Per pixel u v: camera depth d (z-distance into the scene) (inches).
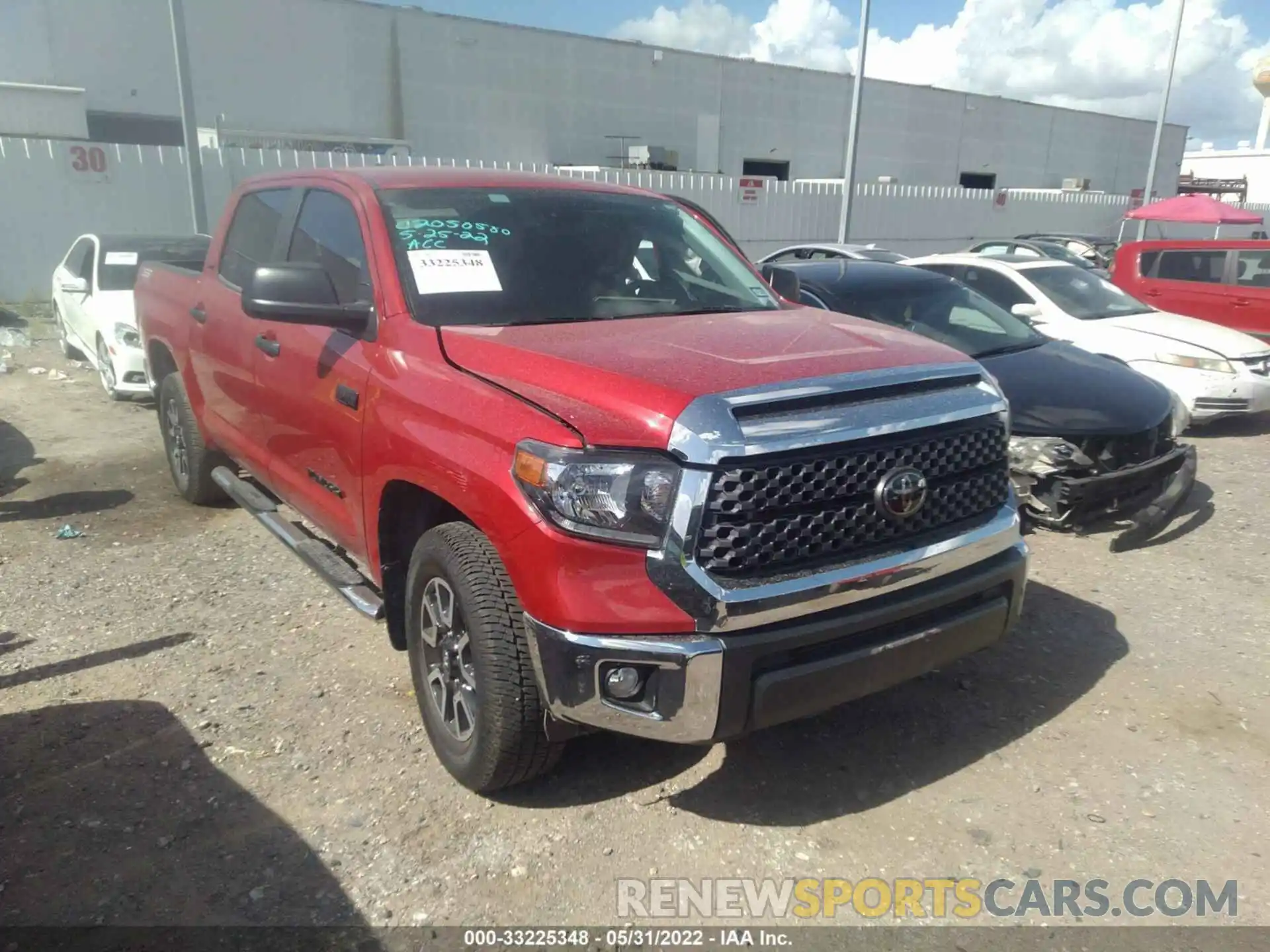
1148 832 123.5
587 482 104.5
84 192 612.7
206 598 190.9
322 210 165.8
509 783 125.8
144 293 249.8
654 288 155.2
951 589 119.3
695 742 106.5
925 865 117.2
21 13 815.7
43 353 468.4
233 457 208.2
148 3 872.9
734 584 104.3
